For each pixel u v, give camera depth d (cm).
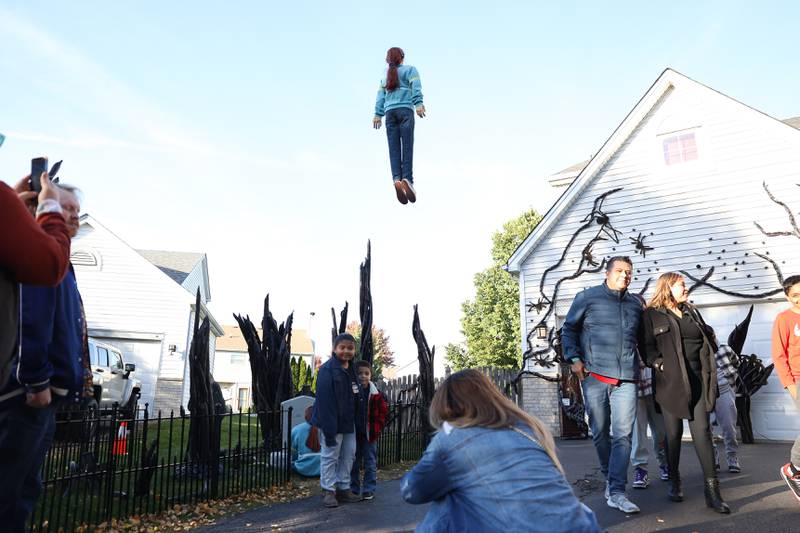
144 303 1988
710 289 1180
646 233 1270
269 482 648
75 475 458
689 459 734
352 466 586
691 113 1274
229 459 603
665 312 475
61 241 214
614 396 472
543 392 1298
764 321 1130
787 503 458
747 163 1196
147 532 461
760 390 1101
